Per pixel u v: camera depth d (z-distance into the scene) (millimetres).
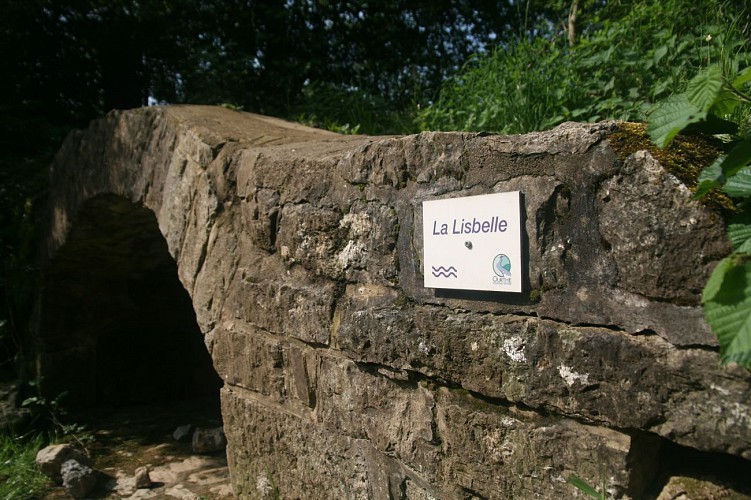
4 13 8508
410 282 2293
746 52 3453
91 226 5273
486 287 2006
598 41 4125
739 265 1402
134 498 4180
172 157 3736
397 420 2367
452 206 2105
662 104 1589
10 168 7191
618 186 1691
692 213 1555
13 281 6289
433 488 2248
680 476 1719
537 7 6664
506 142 1957
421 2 9602
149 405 6766
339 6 9453
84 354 6387
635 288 1665
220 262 3291
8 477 4520
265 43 9391
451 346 2119
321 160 2670
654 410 1627
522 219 1911
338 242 2594
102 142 4641
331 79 9320
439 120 5012
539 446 1909
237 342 3172
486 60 4969
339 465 2643
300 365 2799
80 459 4680
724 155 1604
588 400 1765
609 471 1748
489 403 2064
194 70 8938
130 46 9633
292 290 2799
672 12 3969
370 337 2412
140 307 6543
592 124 1782
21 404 5785
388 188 2363
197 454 5039
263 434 3051
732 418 1496
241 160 3148
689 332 1560
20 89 8984
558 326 1835
